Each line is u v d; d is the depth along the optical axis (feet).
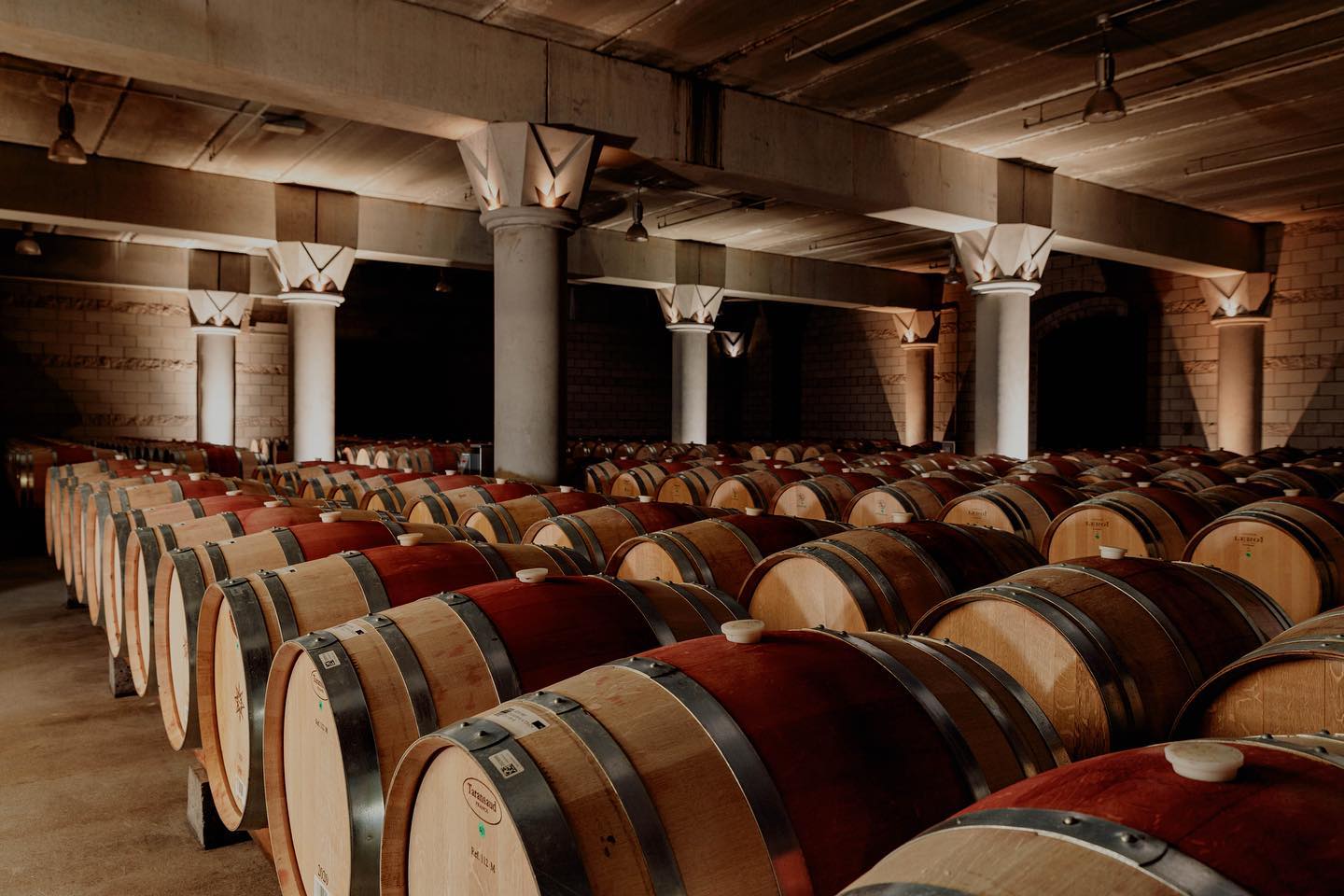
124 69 25.50
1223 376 62.69
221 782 11.03
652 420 101.45
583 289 92.22
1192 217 56.39
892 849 6.00
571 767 5.71
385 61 28.02
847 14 29.17
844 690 6.77
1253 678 8.26
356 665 8.30
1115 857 4.03
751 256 68.28
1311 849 3.95
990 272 46.52
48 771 15.99
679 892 5.44
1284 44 31.71
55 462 42.47
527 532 19.17
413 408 96.68
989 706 7.16
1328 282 58.75
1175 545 19.43
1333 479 29.12
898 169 41.32
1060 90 36.04
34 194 41.32
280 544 14.01
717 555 15.24
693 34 30.78
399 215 51.11
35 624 27.35
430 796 6.47
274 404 80.33
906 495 24.16
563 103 31.50
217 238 46.70
